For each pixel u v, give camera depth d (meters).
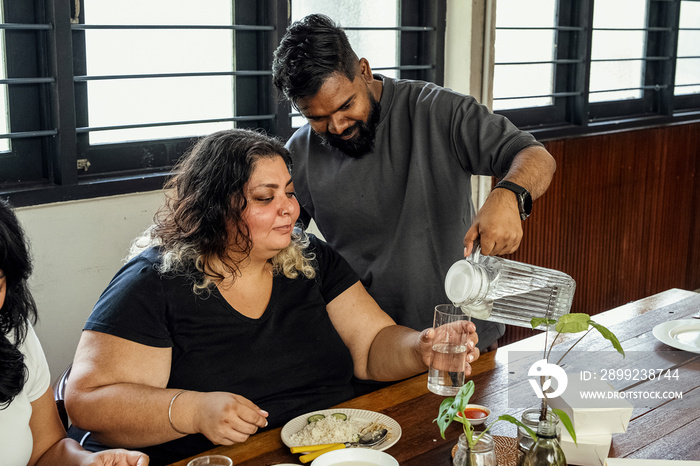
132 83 2.48
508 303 1.62
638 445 1.38
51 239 2.27
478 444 1.10
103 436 1.46
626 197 4.01
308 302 1.71
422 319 2.00
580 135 3.72
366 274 2.03
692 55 4.43
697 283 4.62
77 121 2.38
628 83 4.09
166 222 1.62
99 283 2.40
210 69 2.67
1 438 1.30
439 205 1.95
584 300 3.94
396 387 1.66
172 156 2.61
